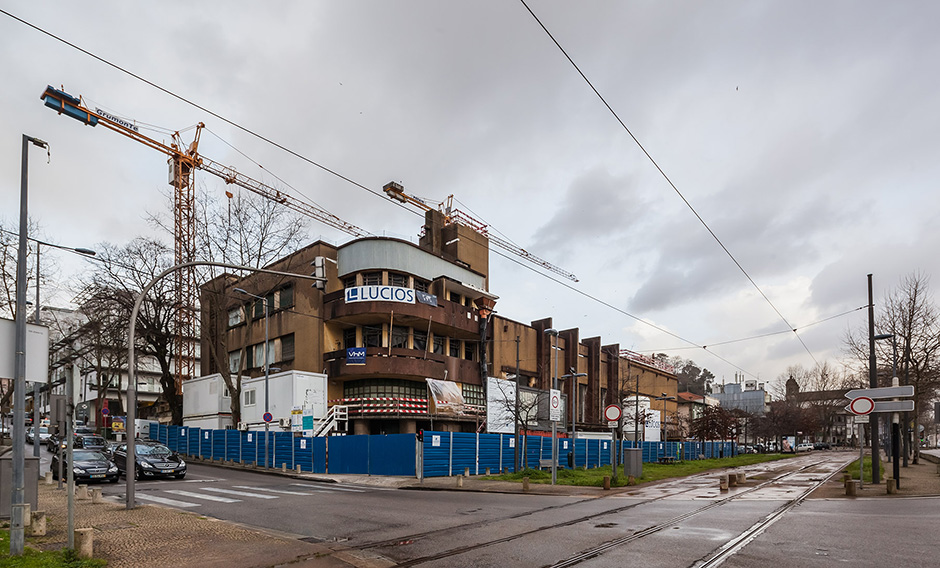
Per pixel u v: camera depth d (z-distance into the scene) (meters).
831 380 89.75
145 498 18.31
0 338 9.92
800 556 9.30
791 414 82.88
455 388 41.22
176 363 57.56
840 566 8.62
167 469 25.27
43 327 10.49
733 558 9.24
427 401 41.50
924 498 16.86
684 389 138.88
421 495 19.92
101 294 41.12
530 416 44.53
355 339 41.81
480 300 47.31
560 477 26.53
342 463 29.64
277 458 32.81
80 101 49.44
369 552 10.12
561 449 35.34
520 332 50.38
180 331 52.16
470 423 44.66
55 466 24.75
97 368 49.03
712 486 23.00
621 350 73.12
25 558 9.01
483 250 52.28
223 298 44.75
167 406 68.06
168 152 55.47
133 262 42.38
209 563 9.22
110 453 28.12
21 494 9.51
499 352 47.28
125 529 11.97
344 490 21.75
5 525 11.95
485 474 29.22
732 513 14.47
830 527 11.91
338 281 42.72
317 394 37.75
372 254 40.97
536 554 9.80
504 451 31.30
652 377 75.50
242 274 47.97
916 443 40.19
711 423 63.03
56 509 14.94
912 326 35.41
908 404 19.19
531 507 16.27
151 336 45.50
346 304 39.41
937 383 37.78
